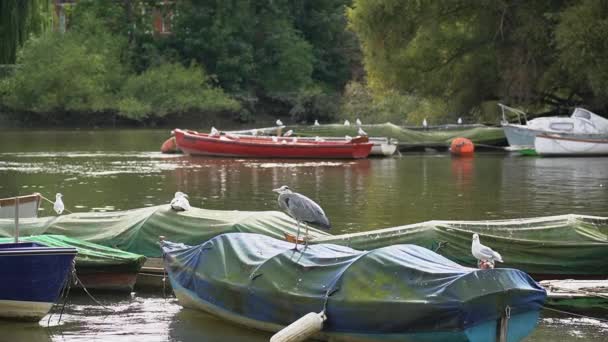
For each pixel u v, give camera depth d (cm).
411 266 1489
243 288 1670
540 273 2008
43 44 9150
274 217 2156
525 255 2000
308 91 9938
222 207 3138
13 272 1714
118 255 1986
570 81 5812
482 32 6112
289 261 1642
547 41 5747
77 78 9150
